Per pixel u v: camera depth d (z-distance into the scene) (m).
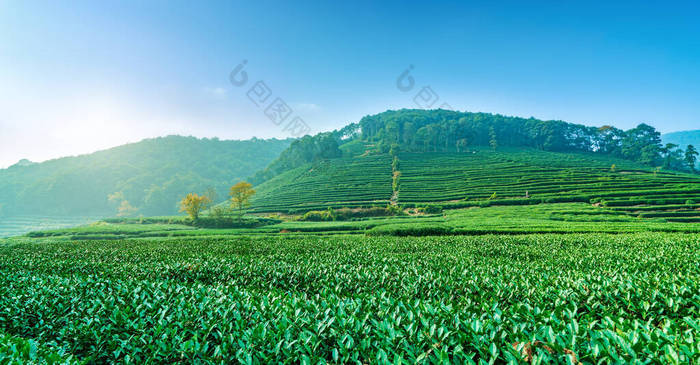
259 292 10.41
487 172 104.25
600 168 105.75
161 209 161.38
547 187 80.88
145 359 5.69
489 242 25.58
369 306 6.79
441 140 160.38
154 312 7.18
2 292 9.77
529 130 174.00
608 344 4.16
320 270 13.10
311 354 4.84
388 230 38.16
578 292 7.93
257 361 4.68
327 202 90.31
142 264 16.98
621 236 27.69
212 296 8.17
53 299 9.01
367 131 191.50
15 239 49.44
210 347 5.75
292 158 155.50
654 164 130.00
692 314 6.71
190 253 23.12
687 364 3.69
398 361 4.23
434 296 9.03
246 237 40.41
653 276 9.09
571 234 30.95
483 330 5.03
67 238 49.66
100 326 6.93
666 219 51.88
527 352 4.25
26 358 5.00
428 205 76.00
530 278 9.93
